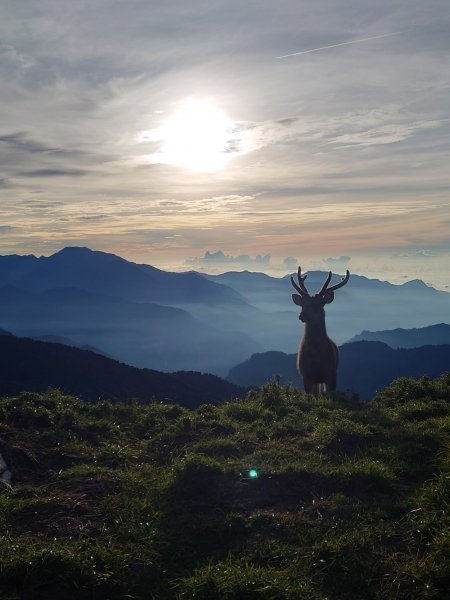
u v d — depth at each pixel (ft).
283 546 11.75
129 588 10.77
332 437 16.70
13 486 14.35
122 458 16.34
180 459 16.06
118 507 13.24
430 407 19.99
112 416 19.86
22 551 11.16
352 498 13.37
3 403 18.89
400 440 16.63
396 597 10.31
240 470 14.67
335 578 10.82
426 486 13.62
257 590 10.20
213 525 12.48
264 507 13.25
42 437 17.06
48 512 12.93
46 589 10.41
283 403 21.50
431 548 11.29
